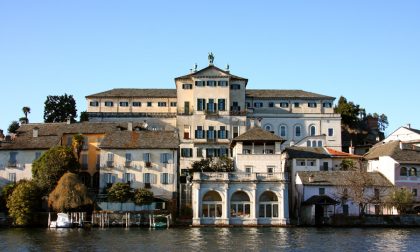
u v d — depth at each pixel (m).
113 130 97.06
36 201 79.94
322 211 88.00
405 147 96.69
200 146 117.62
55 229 74.62
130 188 84.94
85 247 54.34
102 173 88.62
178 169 95.19
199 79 122.94
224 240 61.06
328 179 90.06
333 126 128.38
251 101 131.38
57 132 97.56
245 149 92.56
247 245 56.50
